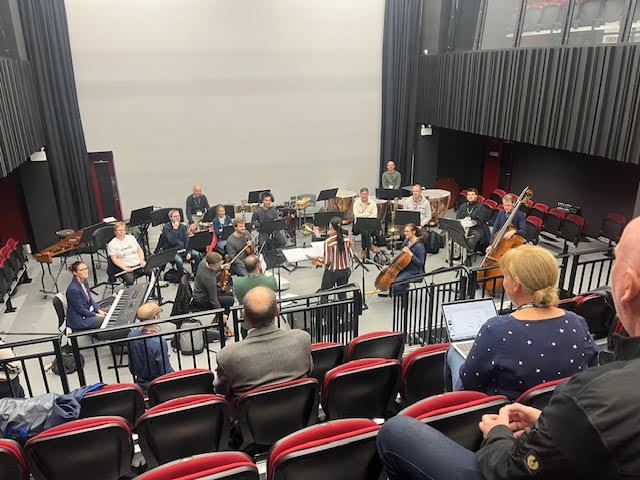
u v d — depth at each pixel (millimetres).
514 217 7484
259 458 2918
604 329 4488
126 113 10055
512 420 1278
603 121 7359
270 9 10367
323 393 3074
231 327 6598
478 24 9922
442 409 1828
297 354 2936
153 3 9672
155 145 10391
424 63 11492
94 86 9742
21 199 9602
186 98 10328
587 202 10320
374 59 11352
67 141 9633
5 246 8234
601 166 9867
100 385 3311
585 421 768
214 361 5828
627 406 739
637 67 6707
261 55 10570
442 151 13031
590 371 835
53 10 8953
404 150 12203
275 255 7355
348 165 11930
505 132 9281
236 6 10141
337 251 6891
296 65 10867
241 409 2703
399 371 3139
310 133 11406
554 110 8148
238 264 7703
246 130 10914
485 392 2045
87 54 9555
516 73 8828
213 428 2779
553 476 815
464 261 8656
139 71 9914
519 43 8922
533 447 851
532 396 1769
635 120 6824
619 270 875
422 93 11734
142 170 10445
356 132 11742
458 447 1177
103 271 8992
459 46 10664
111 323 5840
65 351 5824
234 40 10312
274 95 10898
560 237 9156
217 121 10648
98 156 10109
